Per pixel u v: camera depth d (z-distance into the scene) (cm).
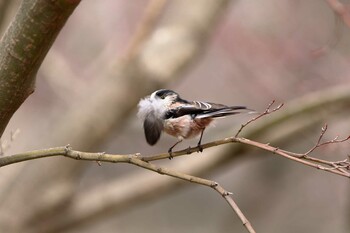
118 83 1152
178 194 1758
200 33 1209
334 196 1525
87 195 1149
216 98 1511
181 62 1170
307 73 1301
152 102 607
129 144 1497
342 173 469
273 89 1312
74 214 1130
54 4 408
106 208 1135
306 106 1025
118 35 1405
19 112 1484
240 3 1420
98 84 1176
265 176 1488
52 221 1116
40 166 1120
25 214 1096
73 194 1129
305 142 1403
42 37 425
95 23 1505
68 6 409
